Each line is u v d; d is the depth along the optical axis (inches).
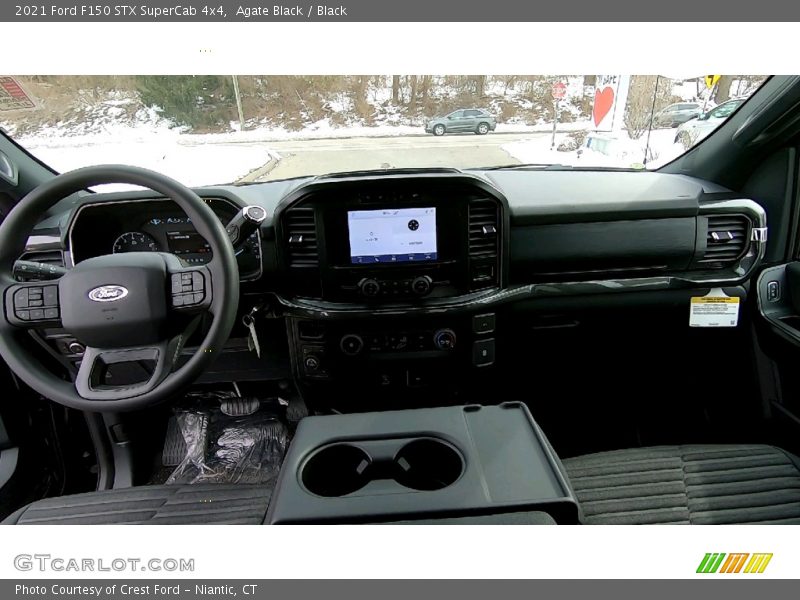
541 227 70.1
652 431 84.4
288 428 87.4
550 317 75.4
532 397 85.0
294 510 36.0
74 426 77.4
